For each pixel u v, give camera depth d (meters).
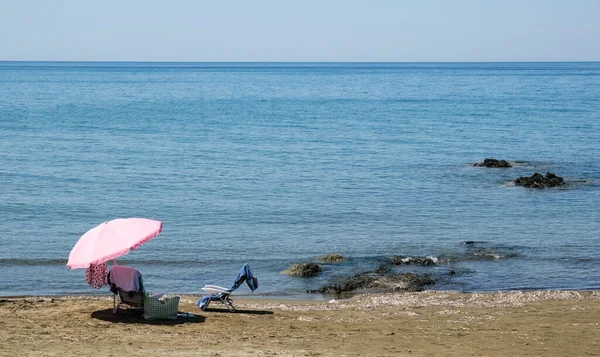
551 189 37.31
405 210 32.00
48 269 22.45
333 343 13.34
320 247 25.41
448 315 16.78
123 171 42.47
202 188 37.25
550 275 22.00
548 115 81.50
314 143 57.84
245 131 67.00
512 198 34.88
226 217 30.33
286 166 45.28
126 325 14.46
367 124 73.69
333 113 87.31
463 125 71.94
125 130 66.62
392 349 12.87
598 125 69.62
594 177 41.09
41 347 12.05
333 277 21.67
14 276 21.58
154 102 105.25
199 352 12.05
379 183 39.16
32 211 31.05
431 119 78.62
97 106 95.50
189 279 21.62
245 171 43.09
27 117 77.69
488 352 12.70
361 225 29.02
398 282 20.70
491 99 112.50
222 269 22.67
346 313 17.00
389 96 123.25
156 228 15.14
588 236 27.14
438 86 162.50
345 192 36.44
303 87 159.38
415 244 25.86
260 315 16.36
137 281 15.05
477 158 49.06
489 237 26.97
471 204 33.41
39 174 40.78
